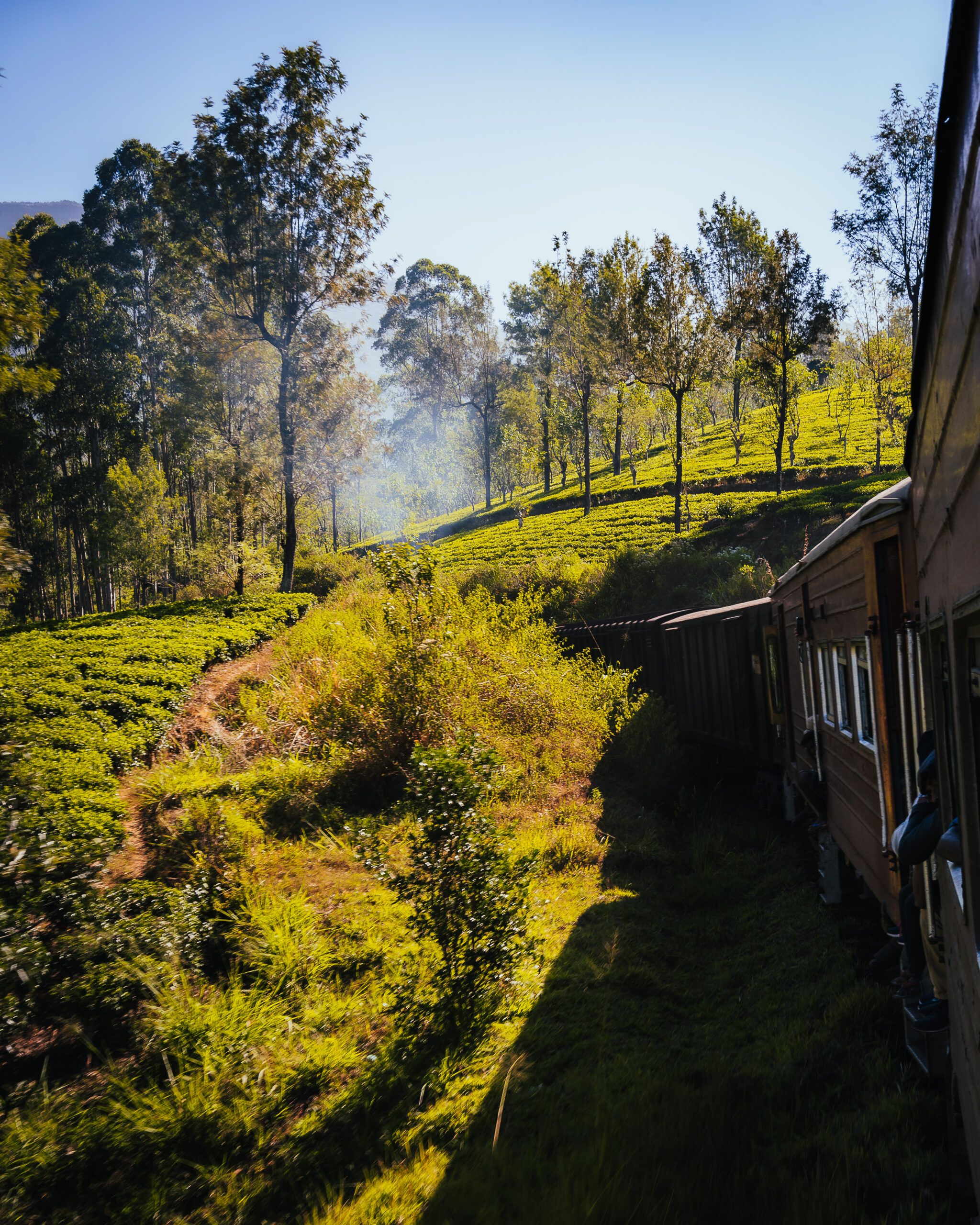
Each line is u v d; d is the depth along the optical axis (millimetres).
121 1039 5871
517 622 18672
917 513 3662
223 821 9195
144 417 67750
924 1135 4074
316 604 35156
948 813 3113
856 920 7145
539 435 79438
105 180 75562
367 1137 5000
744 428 78188
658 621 16750
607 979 6836
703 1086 5086
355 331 43344
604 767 13250
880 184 30156
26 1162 4676
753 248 56719
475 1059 5738
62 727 11297
